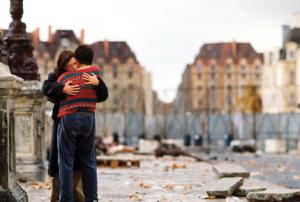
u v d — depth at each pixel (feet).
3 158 27.53
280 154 156.46
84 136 26.14
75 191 26.96
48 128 69.67
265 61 353.51
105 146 111.14
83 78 26.23
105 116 188.65
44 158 45.55
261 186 40.93
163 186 43.01
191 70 377.71
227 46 380.99
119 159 68.74
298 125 194.18
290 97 316.19
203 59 378.53
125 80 345.92
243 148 164.35
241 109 272.92
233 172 51.72
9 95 27.78
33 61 45.27
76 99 26.07
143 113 193.06
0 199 27.27
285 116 195.42
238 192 37.70
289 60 326.85
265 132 196.13
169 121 199.21
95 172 26.55
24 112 44.75
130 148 115.34
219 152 166.09
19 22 45.16
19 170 44.16
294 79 322.75
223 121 202.90
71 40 265.75
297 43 330.95
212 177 53.36
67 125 25.96
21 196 28.27
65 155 26.02
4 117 27.61
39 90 44.42
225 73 373.20
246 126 197.77
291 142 189.47
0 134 27.58
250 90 274.77
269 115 196.65
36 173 44.06
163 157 99.40
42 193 36.99
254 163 100.99
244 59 374.43
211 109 326.85
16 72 44.80
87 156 26.43
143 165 73.61
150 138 191.52
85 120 26.05
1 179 27.50
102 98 26.73
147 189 41.47
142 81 352.49
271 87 327.67
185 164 77.15
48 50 263.90
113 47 352.49
